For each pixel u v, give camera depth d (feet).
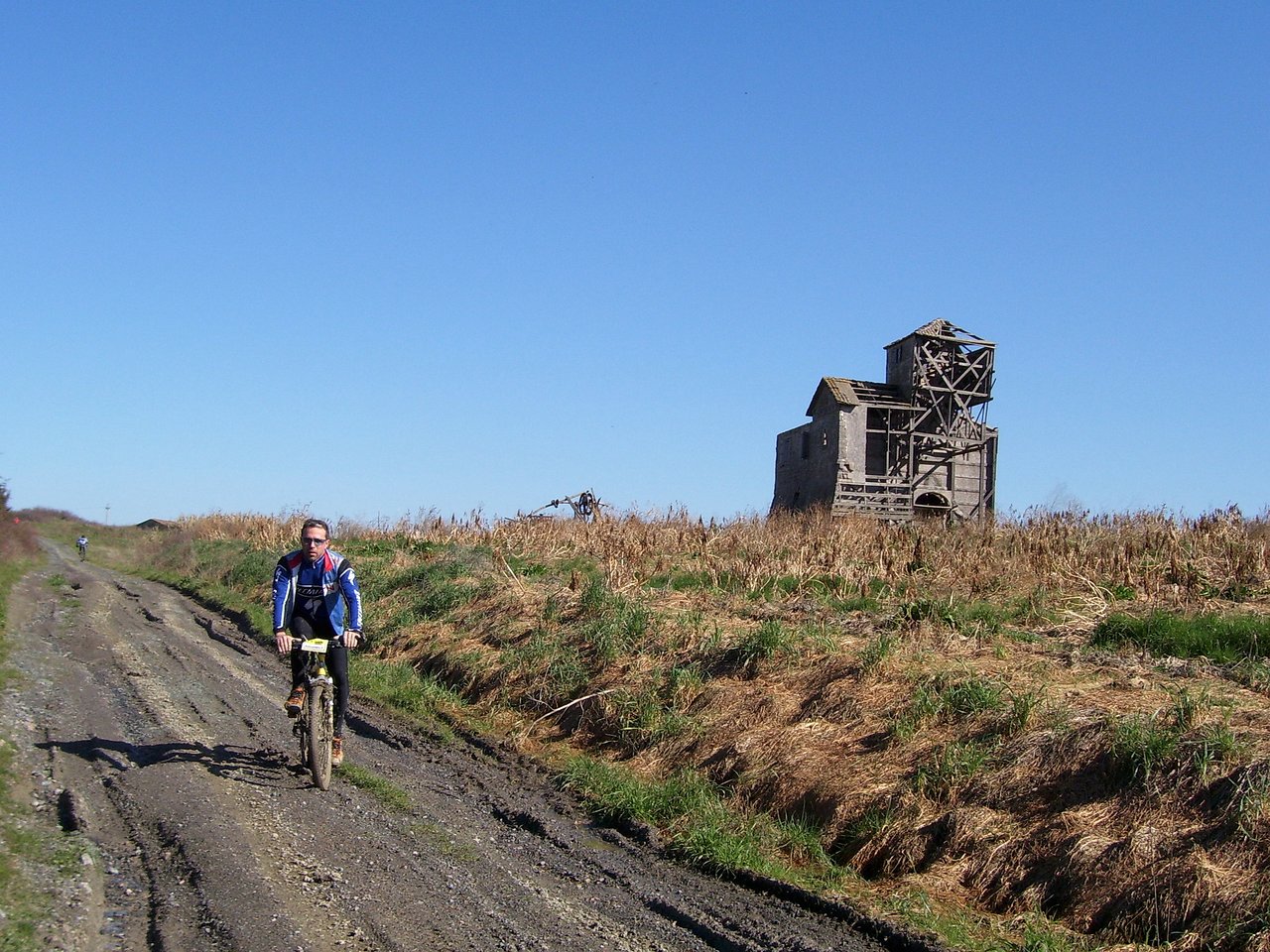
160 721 35.53
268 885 20.56
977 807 24.22
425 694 42.50
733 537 62.34
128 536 233.14
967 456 124.26
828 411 120.88
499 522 82.99
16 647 50.98
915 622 37.37
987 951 19.54
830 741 28.89
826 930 20.76
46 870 20.75
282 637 28.66
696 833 25.36
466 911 20.44
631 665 38.11
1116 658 31.94
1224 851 20.26
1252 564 44.37
